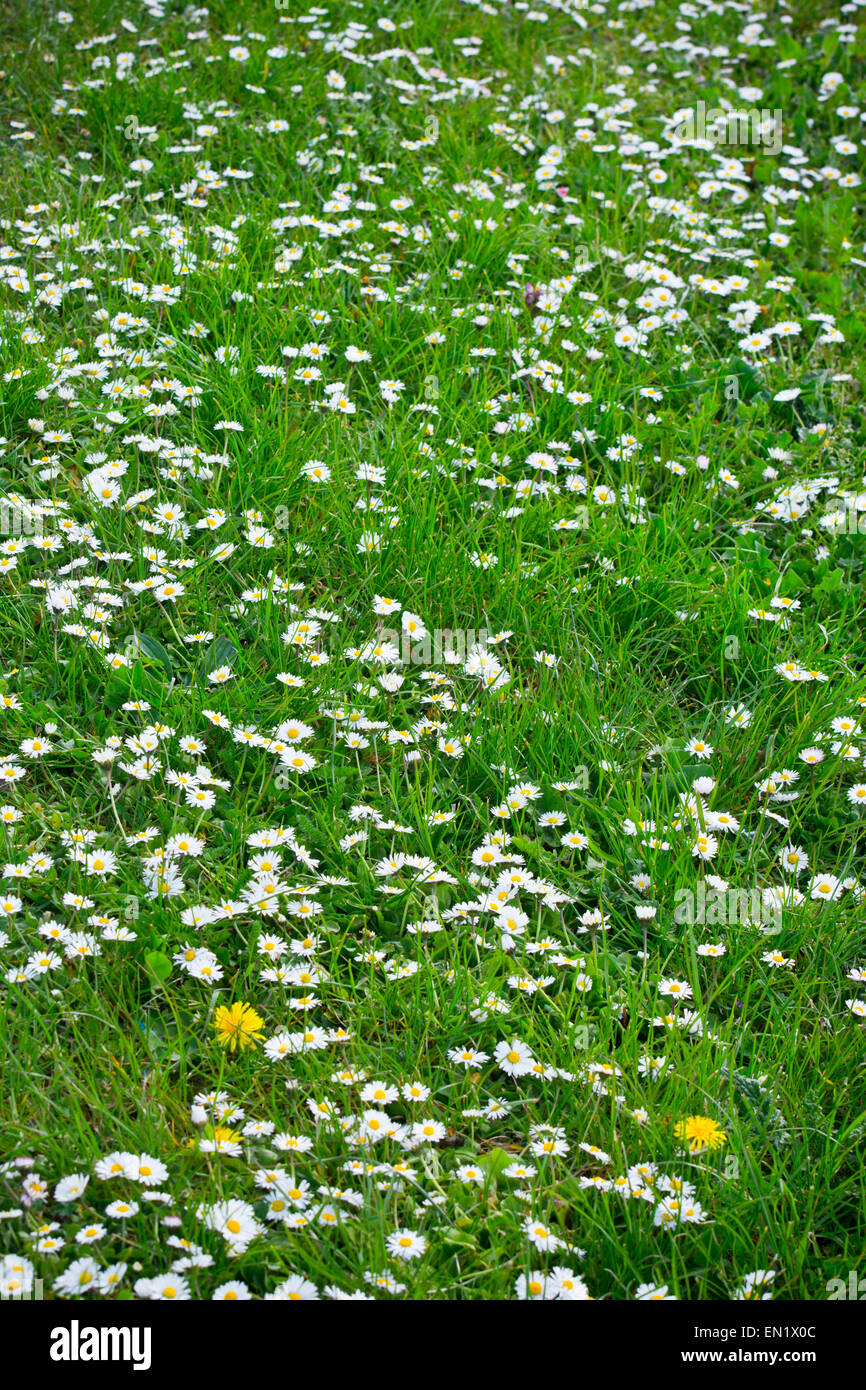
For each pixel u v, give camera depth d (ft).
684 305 15.64
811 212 17.13
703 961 8.67
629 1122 7.39
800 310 15.83
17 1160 6.72
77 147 16.53
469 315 14.08
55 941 8.02
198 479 11.68
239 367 12.76
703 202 17.83
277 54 18.15
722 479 12.81
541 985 8.05
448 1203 6.99
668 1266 6.82
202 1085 7.57
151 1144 6.96
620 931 8.75
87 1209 6.65
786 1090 7.80
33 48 17.84
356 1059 7.57
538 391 13.65
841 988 8.64
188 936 8.18
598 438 13.05
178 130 16.83
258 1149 7.08
